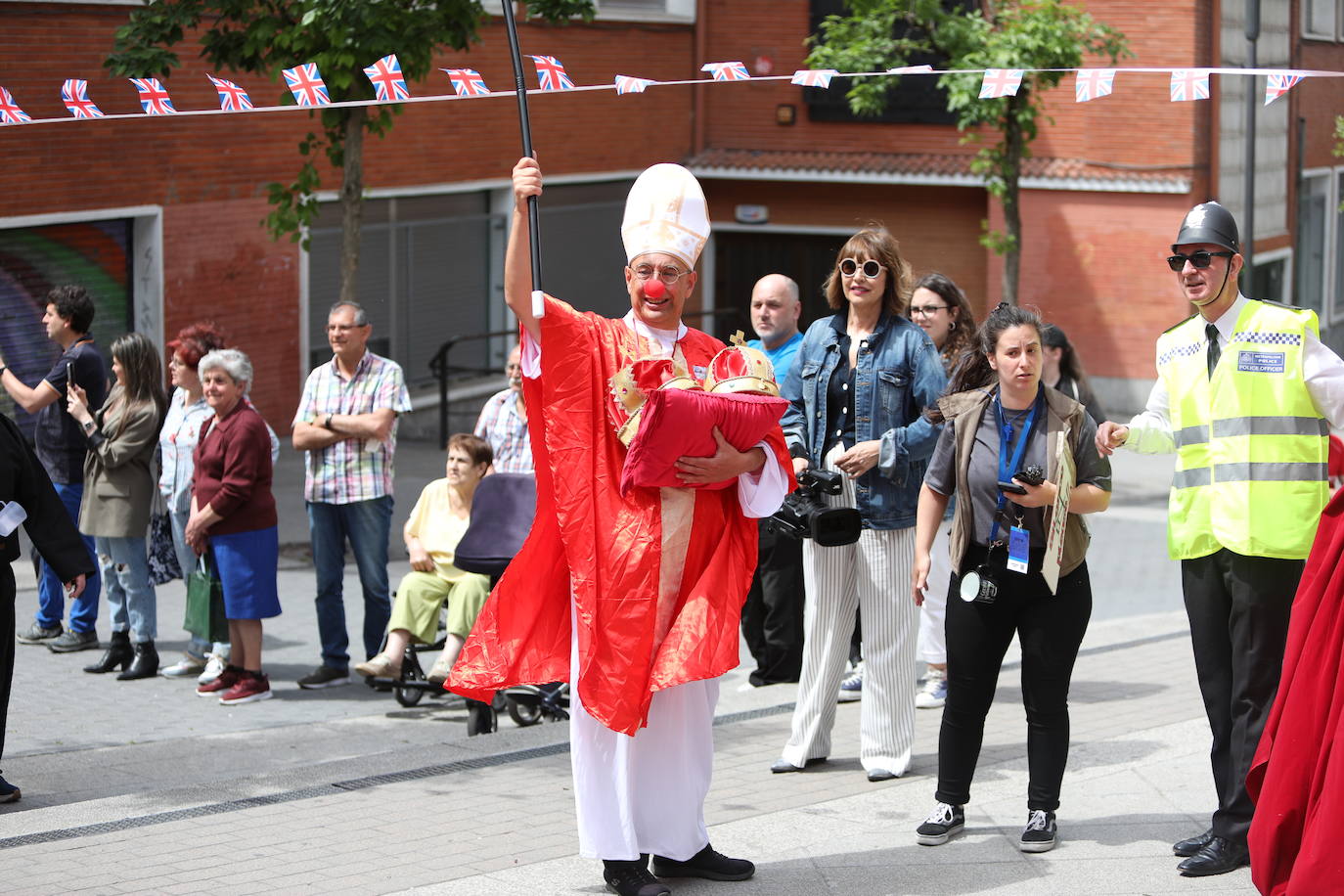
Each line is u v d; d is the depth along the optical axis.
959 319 14.41
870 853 9.70
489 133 37.75
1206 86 10.00
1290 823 8.16
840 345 11.83
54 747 13.78
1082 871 9.31
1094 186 38.72
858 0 32.62
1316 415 9.34
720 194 43.62
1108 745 12.04
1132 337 38.97
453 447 15.31
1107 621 18.41
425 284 37.56
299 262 33.62
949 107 32.16
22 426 28.45
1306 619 8.24
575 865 9.45
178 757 13.38
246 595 15.51
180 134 30.66
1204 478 9.46
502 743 12.71
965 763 9.88
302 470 31.02
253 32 22.69
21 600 19.72
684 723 9.12
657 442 8.60
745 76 10.66
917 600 10.12
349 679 16.61
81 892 8.95
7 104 10.27
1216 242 9.35
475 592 15.09
